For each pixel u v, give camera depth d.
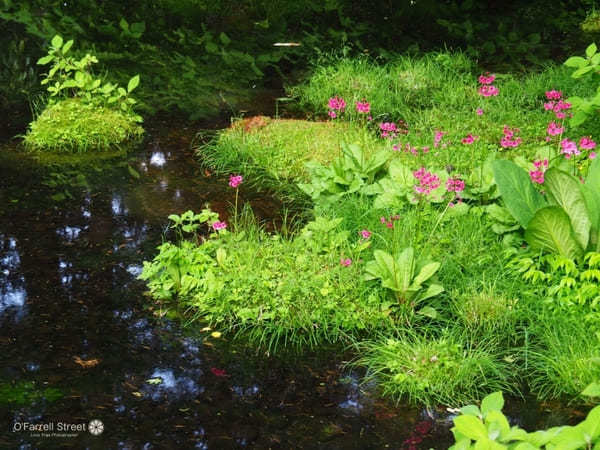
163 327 4.30
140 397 3.68
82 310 4.39
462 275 4.59
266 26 10.50
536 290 4.41
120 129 7.16
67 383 3.75
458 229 4.98
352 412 3.63
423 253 4.62
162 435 3.41
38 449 3.26
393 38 10.52
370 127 7.42
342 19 10.80
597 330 4.02
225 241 5.00
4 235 5.23
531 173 4.84
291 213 5.73
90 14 10.40
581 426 1.78
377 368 3.96
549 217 4.35
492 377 3.86
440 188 5.23
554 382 3.79
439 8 11.42
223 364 4.00
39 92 8.12
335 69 8.85
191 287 4.55
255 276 4.50
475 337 4.17
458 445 1.92
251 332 4.26
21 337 4.09
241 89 8.70
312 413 3.62
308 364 4.02
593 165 4.80
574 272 4.36
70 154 6.81
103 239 5.24
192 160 6.76
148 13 10.69
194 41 10.04
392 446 3.38
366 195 5.53
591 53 5.43
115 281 4.72
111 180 6.28
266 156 6.59
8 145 6.92
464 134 6.86
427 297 4.30
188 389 3.77
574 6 12.16
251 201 5.94
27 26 9.80
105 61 9.09
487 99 7.76
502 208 4.99
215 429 3.47
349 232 4.88
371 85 8.12
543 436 1.83
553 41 10.71
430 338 4.18
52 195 5.94
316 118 7.79
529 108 7.77
